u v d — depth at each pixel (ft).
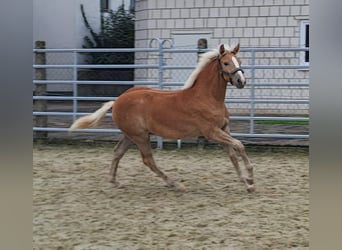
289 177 30.07
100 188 28.12
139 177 30.37
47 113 39.32
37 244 20.16
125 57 64.64
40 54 39.60
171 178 27.96
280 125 44.70
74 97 39.32
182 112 26.25
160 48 37.76
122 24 65.98
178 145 37.40
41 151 37.24
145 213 23.86
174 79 52.26
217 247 19.75
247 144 36.91
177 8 52.39
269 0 50.88
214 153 36.11
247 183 27.04
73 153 36.52
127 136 27.76
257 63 51.78
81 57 65.77
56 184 28.86
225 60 25.76
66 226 22.21
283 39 51.01
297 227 21.83
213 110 26.07
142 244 20.12
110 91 63.52
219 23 51.83
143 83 38.27
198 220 22.81
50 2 67.46
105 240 20.58
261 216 23.27
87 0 67.51
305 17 50.31
